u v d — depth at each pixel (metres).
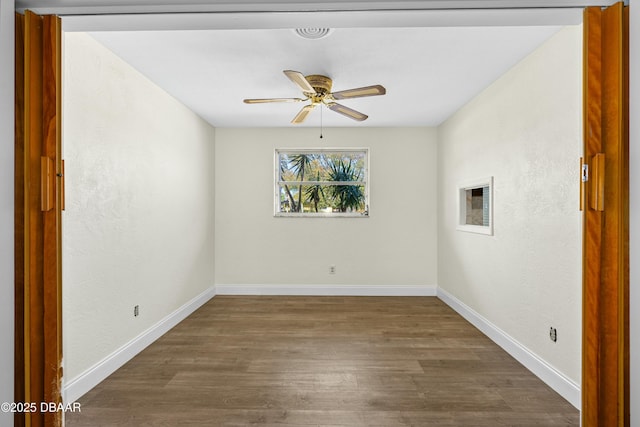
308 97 2.86
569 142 2.12
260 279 4.81
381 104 3.74
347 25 1.34
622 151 1.13
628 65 1.13
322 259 4.80
